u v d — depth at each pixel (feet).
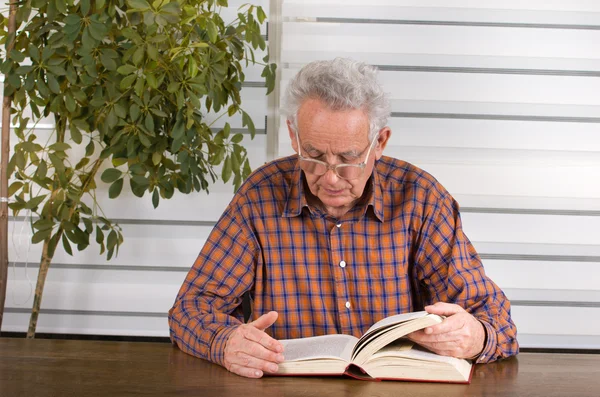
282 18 10.18
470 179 10.24
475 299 6.45
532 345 10.52
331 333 6.70
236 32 8.90
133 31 7.86
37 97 8.38
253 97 10.16
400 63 10.15
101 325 10.36
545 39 10.13
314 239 6.79
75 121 8.41
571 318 10.46
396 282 6.73
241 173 10.02
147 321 10.34
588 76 10.23
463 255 6.68
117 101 8.16
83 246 8.94
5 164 8.56
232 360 5.51
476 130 10.21
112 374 5.41
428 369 5.32
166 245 10.25
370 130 5.89
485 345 5.80
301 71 6.00
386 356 5.35
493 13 10.12
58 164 8.41
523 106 10.26
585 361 6.11
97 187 10.11
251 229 6.82
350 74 5.82
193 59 7.77
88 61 7.85
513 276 10.37
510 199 10.33
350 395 4.92
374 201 6.69
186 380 5.28
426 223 6.77
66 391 4.93
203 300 6.53
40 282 9.13
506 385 5.30
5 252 8.63
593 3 10.11
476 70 10.20
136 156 8.79
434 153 10.31
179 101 7.96
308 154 5.90
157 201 8.87
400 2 10.07
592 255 10.44
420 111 10.22
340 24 10.09
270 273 6.77
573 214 10.39
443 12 10.11
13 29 8.48
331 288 6.75
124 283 10.30
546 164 10.33
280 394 4.93
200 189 10.09
